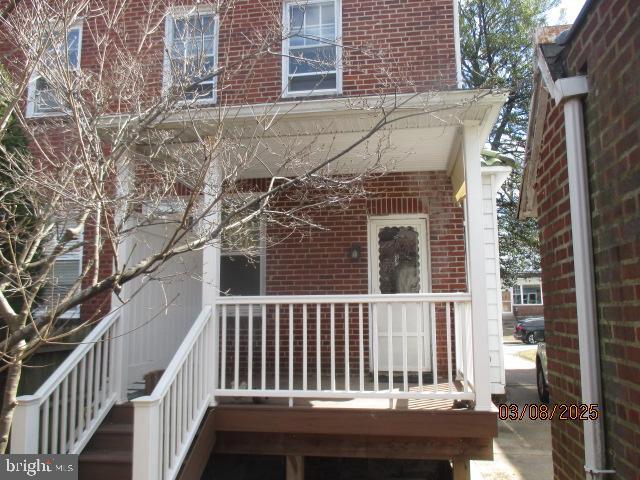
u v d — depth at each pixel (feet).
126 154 14.94
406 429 16.07
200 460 15.76
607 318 8.30
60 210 12.14
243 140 17.92
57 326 19.71
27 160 13.08
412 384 21.99
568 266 9.97
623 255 7.63
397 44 23.93
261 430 16.61
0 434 10.61
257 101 23.90
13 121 15.15
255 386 21.31
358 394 16.20
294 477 17.01
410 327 24.25
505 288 68.95
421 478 20.13
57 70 12.64
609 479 8.34
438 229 24.09
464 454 16.14
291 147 16.28
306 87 24.22
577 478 9.80
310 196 20.45
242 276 25.13
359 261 24.29
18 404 14.21
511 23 63.21
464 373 16.55
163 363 22.52
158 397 13.55
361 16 24.44
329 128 17.49
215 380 17.11
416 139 19.33
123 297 18.67
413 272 24.76
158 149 14.52
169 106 13.80
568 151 9.05
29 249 12.55
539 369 33.17
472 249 16.55
